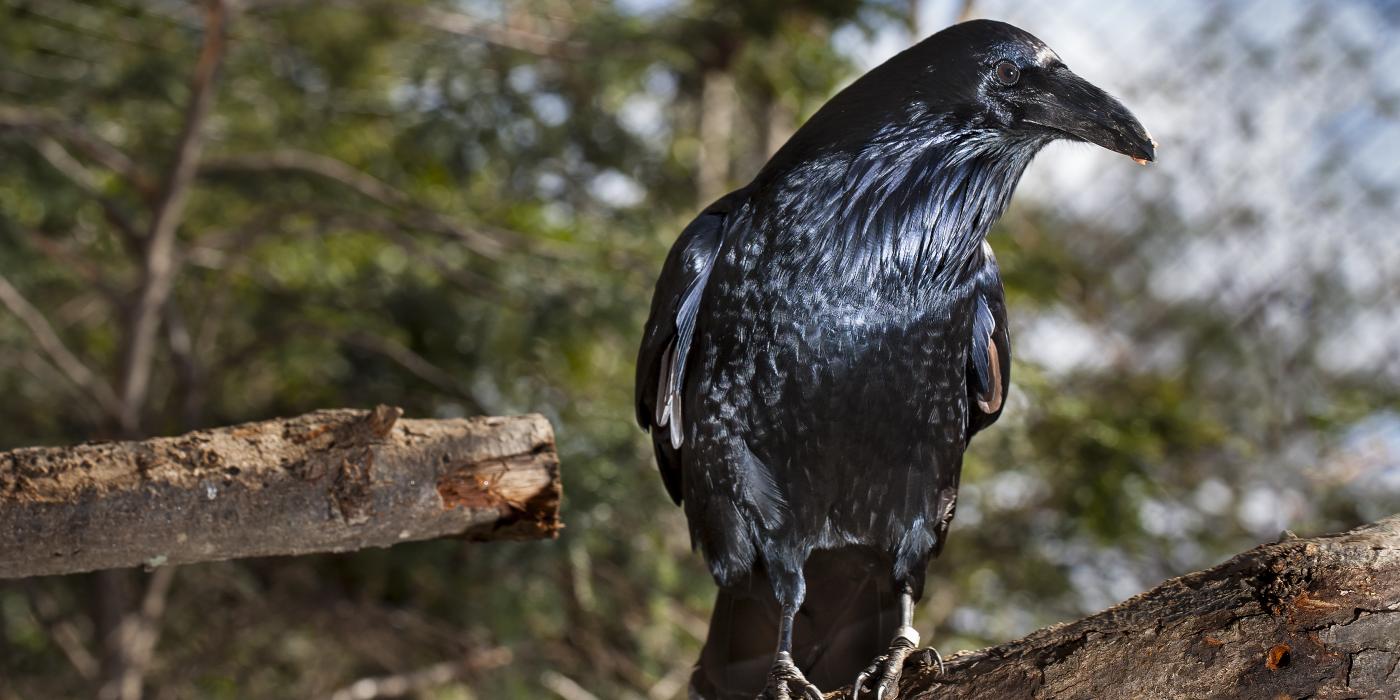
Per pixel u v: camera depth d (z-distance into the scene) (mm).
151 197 6793
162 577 6875
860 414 3156
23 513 2783
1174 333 7965
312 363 7508
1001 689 2357
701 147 8000
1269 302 7727
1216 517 7418
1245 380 7742
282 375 7789
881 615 3404
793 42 7094
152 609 6871
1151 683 2223
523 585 6184
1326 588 2094
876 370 3145
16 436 7344
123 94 6965
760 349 3164
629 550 6312
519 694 6566
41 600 7293
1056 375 7535
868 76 3309
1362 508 7184
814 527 3242
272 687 7621
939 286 3184
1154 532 7379
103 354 8594
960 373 3258
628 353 6902
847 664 3379
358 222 6770
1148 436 7004
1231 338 7797
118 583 6746
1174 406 7309
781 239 3154
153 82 6941
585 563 5785
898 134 3180
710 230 3332
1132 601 2264
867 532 3266
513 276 6645
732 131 9133
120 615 6719
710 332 3230
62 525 2807
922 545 3297
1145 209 8039
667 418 3416
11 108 6793
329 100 7574
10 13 6977
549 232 7359
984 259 3469
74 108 6945
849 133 3189
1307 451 7375
